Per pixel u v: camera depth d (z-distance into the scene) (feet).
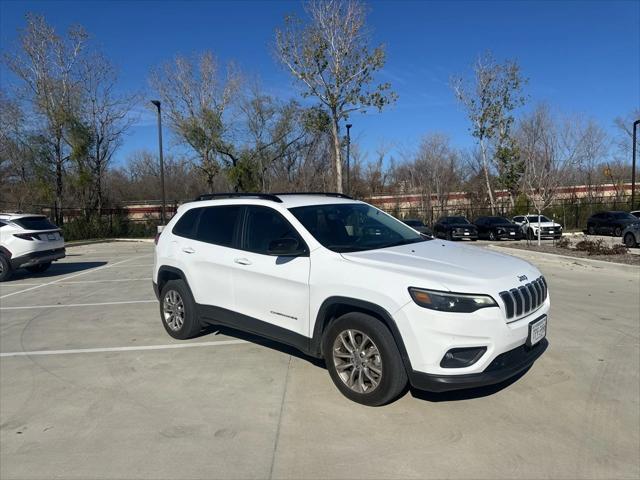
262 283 16.21
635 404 13.70
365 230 16.61
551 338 19.93
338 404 13.88
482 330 12.03
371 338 13.16
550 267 42.55
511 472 10.44
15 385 16.03
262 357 18.12
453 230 93.97
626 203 114.42
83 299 31.24
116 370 17.19
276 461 11.03
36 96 107.96
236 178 124.98
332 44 92.99
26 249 40.27
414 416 13.07
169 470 10.75
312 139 132.98
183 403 14.26
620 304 26.43
